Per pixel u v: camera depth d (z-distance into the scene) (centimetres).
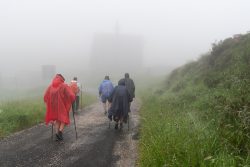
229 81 1172
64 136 1068
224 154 616
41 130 1156
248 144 651
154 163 681
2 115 1240
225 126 735
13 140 992
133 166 758
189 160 618
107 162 786
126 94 1180
